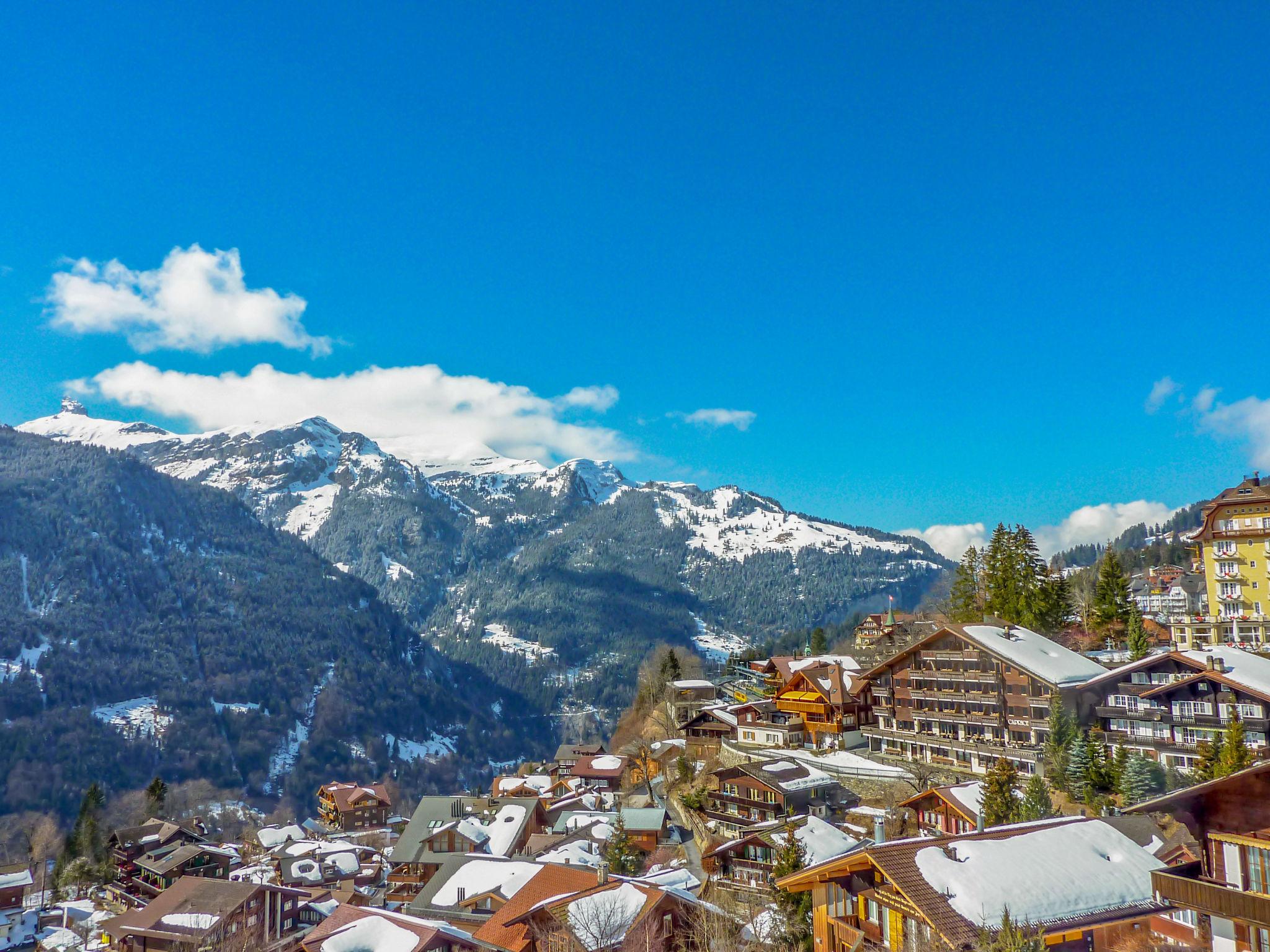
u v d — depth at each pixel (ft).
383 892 366.43
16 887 382.01
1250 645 323.16
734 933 167.53
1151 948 105.09
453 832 349.00
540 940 179.11
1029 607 369.71
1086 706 262.06
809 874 133.18
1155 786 210.59
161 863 394.11
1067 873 116.78
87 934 357.82
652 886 182.60
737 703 458.09
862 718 336.29
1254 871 93.20
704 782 329.93
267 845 499.92
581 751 626.64
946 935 102.83
